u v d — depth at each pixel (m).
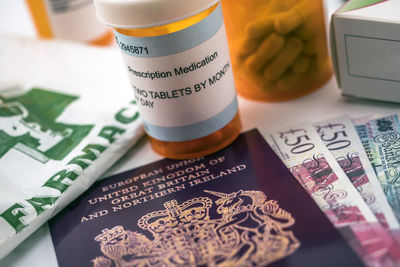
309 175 0.38
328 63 0.48
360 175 0.37
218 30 0.39
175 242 0.35
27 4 0.62
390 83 0.42
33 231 0.38
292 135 0.43
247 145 0.43
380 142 0.40
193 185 0.40
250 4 0.42
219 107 0.41
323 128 0.43
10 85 0.53
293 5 0.42
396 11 0.39
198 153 0.43
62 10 0.61
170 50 0.37
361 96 0.44
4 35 0.62
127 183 0.42
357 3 0.42
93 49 0.58
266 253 0.33
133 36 0.37
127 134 0.45
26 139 0.46
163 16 0.35
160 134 0.42
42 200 0.39
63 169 0.41
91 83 0.53
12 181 0.41
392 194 0.35
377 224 0.33
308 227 0.34
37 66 0.56
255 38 0.43
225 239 0.34
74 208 0.40
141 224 0.37
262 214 0.36
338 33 0.41
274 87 0.46
